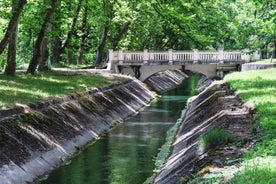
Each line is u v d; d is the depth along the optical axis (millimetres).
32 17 31688
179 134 22484
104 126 24891
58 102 21609
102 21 50500
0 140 14688
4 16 31422
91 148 20094
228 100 19969
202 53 48344
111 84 33062
